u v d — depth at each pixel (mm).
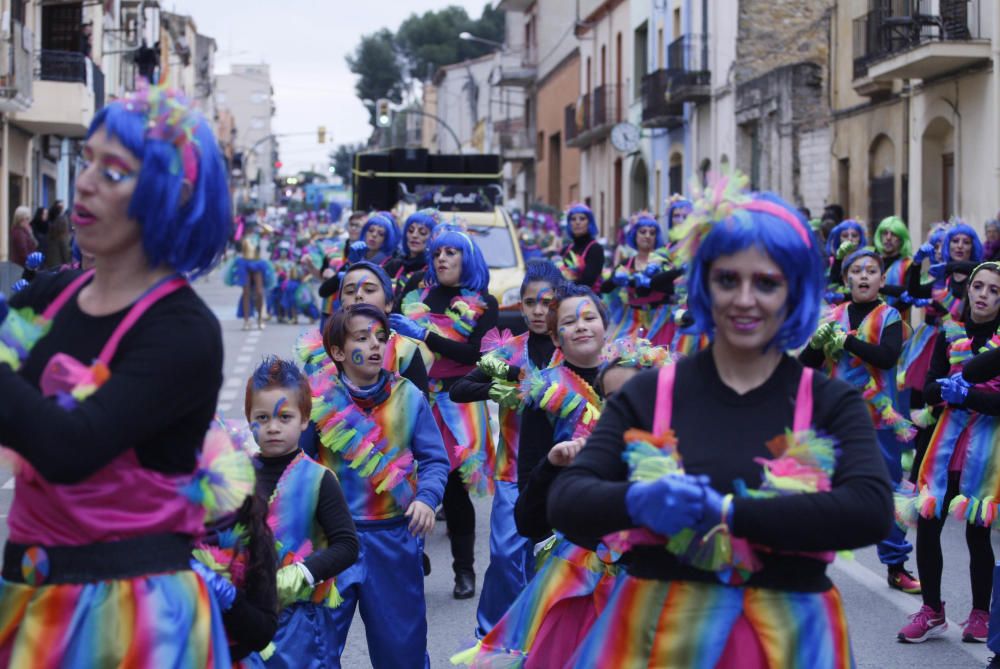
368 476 5906
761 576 3482
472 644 6414
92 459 3127
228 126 116688
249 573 4035
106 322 3309
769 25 33469
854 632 7617
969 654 7168
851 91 27188
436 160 23312
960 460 7230
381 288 8211
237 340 24969
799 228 3453
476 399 6938
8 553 3346
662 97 38469
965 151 22328
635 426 3541
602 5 47531
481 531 10195
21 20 33000
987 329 7480
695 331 3650
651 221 15211
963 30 21844
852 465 3402
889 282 12219
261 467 5207
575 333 5609
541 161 62438
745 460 3424
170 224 3291
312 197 120938
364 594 5879
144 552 3303
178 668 3289
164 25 67188
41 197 38094
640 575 3576
